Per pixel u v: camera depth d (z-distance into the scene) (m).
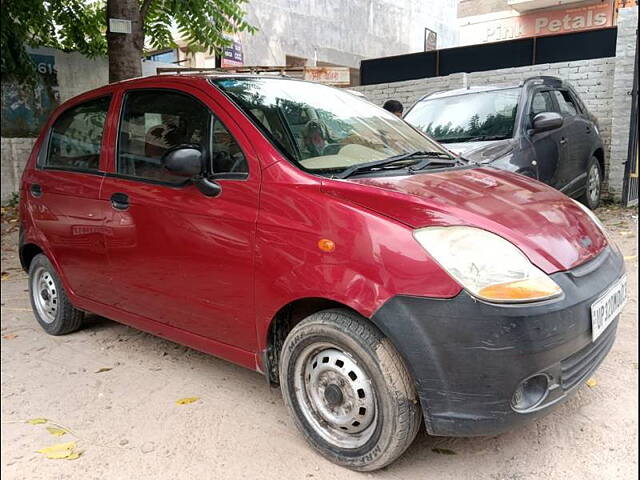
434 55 11.04
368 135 3.25
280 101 3.14
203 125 3.02
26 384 3.52
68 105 4.11
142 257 3.26
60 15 10.27
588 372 2.43
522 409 2.21
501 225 2.35
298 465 2.57
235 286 2.77
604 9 19.05
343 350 2.43
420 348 2.18
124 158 3.48
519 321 2.10
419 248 2.20
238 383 3.40
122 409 3.15
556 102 6.76
